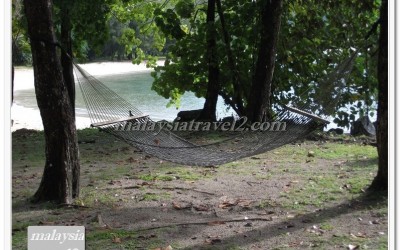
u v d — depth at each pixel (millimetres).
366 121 11742
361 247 4836
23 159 9156
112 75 39125
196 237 5246
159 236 5281
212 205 6379
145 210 6195
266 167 8367
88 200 6590
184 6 12719
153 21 14516
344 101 13094
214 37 12117
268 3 11344
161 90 13805
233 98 13078
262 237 5207
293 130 6316
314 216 5824
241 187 7191
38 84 6438
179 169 8328
